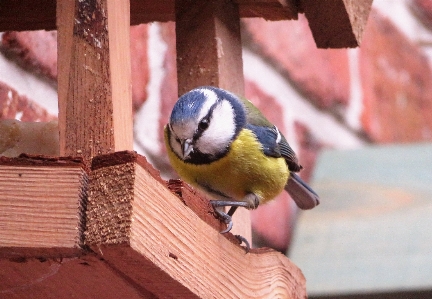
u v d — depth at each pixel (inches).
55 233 100.3
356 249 219.5
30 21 176.4
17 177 102.0
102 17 125.3
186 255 114.3
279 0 176.1
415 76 322.3
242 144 173.5
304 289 167.6
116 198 101.1
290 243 232.4
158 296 117.8
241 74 181.8
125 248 99.5
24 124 127.5
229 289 129.2
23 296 120.1
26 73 182.4
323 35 185.5
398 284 202.4
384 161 269.1
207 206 124.9
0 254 102.0
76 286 114.6
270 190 181.6
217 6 173.9
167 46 218.5
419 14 334.0
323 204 244.8
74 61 124.2
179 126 171.6
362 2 186.7
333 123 282.4
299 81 270.4
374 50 307.6
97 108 122.6
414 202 239.8
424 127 318.7
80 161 102.2
